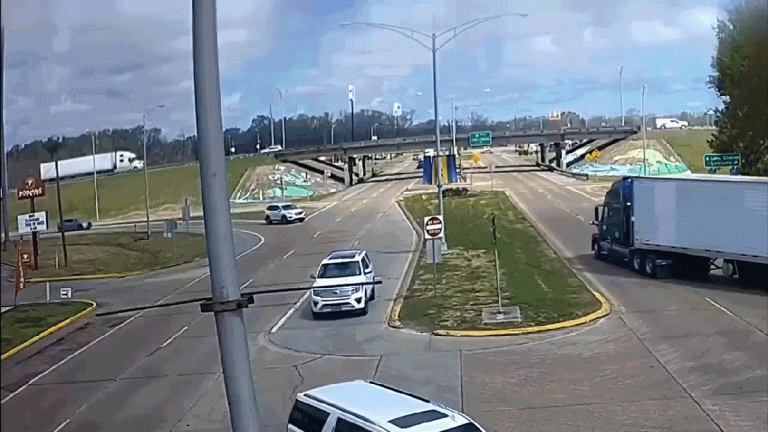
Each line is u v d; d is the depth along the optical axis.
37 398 20.00
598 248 37.66
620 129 124.50
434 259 30.03
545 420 15.73
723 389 17.05
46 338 28.33
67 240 68.12
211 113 6.05
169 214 94.69
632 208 33.19
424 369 20.28
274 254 47.81
